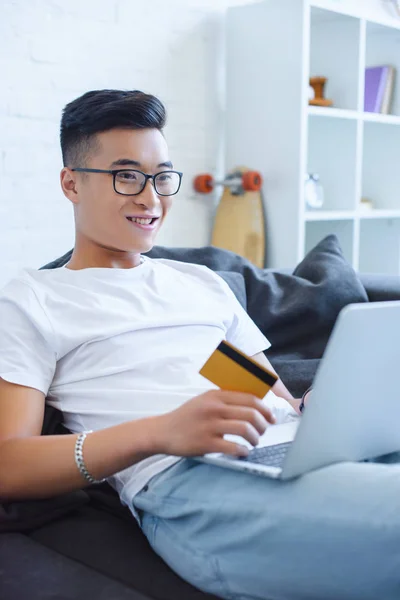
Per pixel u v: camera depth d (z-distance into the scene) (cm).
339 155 376
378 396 103
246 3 363
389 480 95
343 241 379
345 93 370
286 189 340
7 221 285
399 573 91
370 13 380
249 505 100
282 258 345
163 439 106
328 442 100
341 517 94
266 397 138
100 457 109
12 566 105
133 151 133
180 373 130
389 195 414
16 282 132
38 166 293
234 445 102
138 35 321
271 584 99
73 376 129
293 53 331
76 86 302
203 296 149
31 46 285
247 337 155
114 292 136
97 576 102
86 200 137
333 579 95
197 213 355
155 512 110
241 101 352
